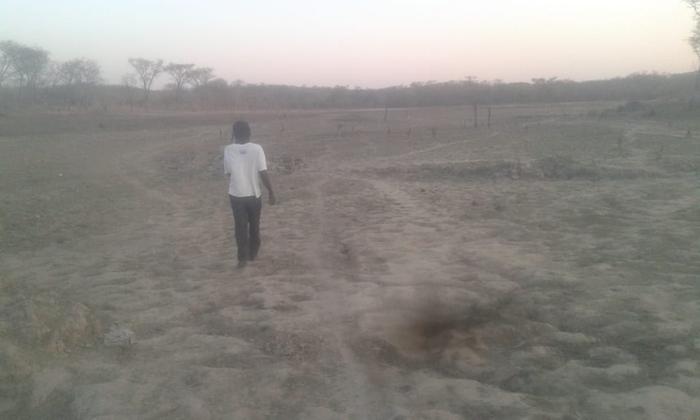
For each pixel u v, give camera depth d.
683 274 6.04
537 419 3.48
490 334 4.81
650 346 4.42
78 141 32.44
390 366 4.31
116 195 13.57
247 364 4.35
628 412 3.51
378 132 32.09
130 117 49.88
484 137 26.27
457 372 4.21
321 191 13.07
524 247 7.44
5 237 9.03
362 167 17.05
